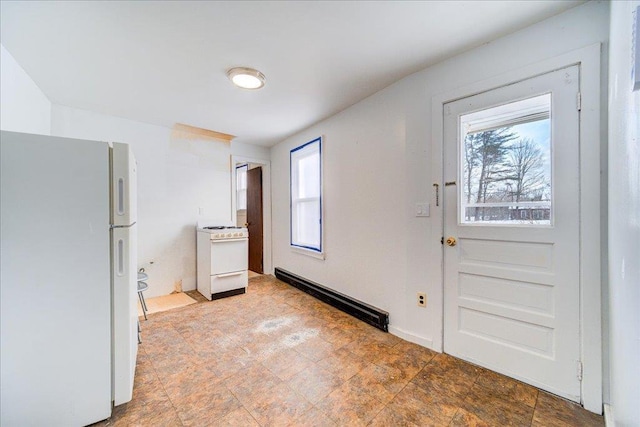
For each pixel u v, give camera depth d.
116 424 1.34
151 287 3.33
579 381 1.44
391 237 2.36
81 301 1.30
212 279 3.22
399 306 2.29
